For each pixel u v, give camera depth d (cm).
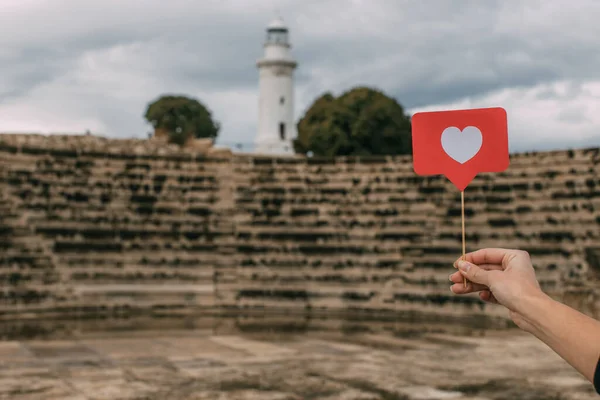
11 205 2430
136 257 2564
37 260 2412
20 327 1986
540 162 2409
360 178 2670
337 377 1287
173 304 2538
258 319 2278
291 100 8688
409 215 2569
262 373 1322
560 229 2323
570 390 1173
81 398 1112
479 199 2478
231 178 2745
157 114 7000
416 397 1125
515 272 209
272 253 2647
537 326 190
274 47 8575
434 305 2412
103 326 2036
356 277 2555
